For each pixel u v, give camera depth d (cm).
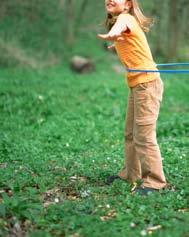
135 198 465
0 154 674
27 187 503
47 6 2433
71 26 2309
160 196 470
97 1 2642
